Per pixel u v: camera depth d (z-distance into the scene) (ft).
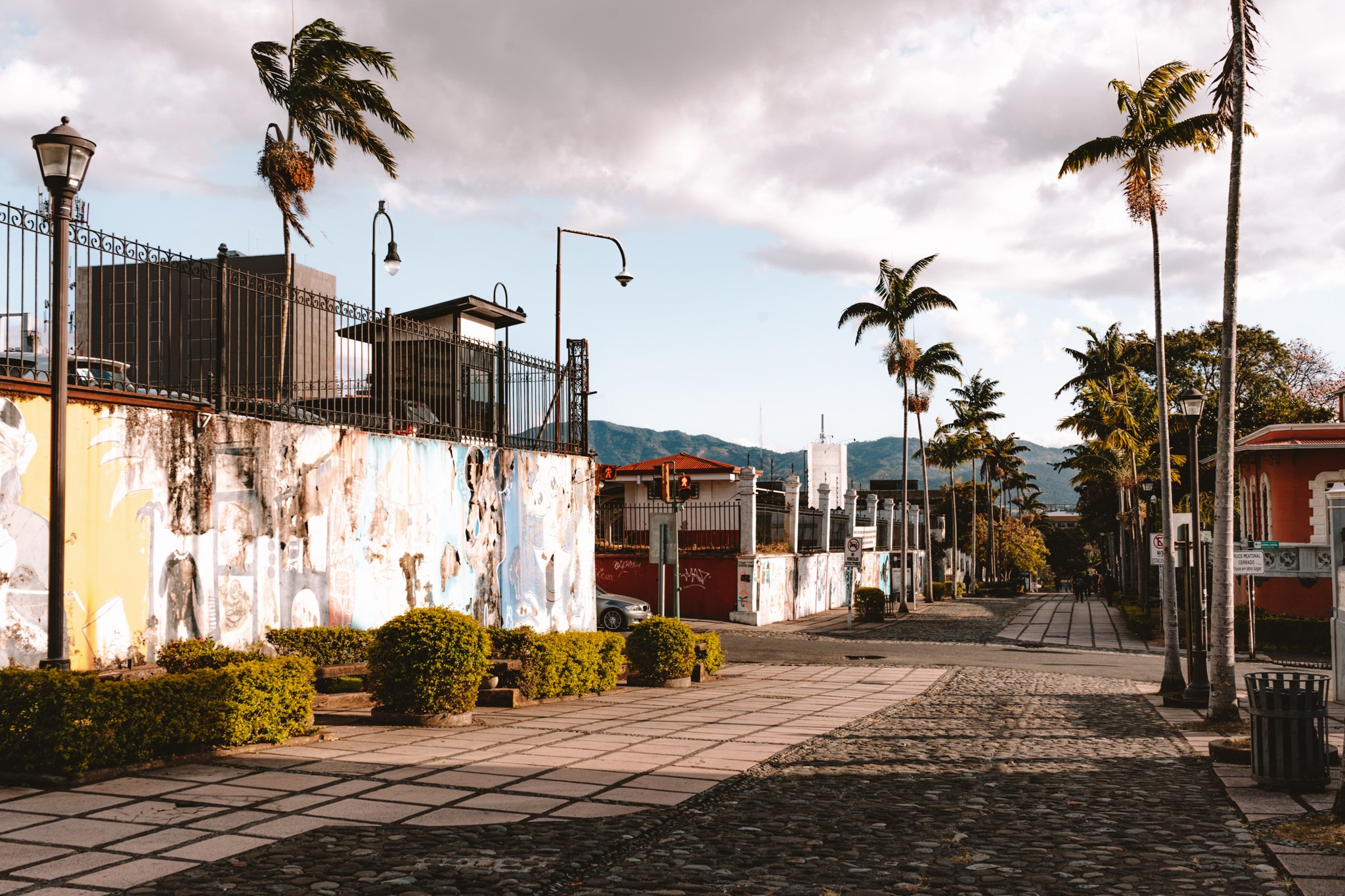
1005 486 319.47
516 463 63.41
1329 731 40.40
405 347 53.93
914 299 149.07
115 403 35.78
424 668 36.37
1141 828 23.21
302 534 44.98
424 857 19.17
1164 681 53.47
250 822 21.66
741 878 18.76
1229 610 42.50
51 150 27.55
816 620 133.18
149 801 23.45
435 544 54.80
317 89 55.11
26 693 24.97
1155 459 159.43
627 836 21.25
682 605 121.19
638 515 132.26
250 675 30.25
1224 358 40.65
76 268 35.24
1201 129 55.88
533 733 36.14
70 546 33.91
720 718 42.57
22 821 21.48
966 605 177.99
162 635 37.50
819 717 43.91
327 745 31.73
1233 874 19.30
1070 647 97.71
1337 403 174.29
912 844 21.53
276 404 44.14
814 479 216.95
